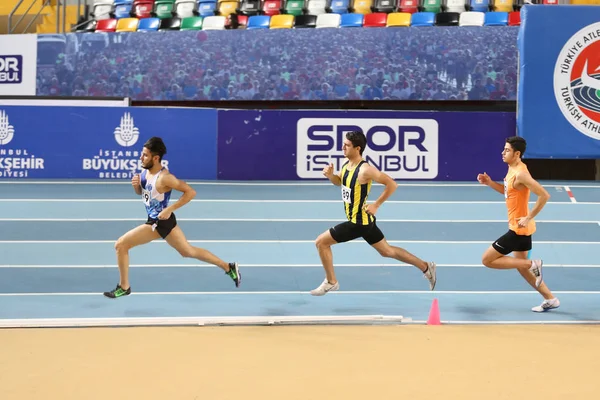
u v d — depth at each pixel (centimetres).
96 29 3584
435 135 2844
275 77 3188
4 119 2864
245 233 2114
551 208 2411
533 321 1399
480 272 1780
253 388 1023
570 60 2758
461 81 3088
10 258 1856
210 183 2788
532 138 2781
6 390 1006
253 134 2869
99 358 1152
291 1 3512
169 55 3231
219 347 1216
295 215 2309
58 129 2866
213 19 3419
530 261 1432
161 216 1347
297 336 1285
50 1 4012
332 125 2853
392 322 1378
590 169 3080
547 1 3319
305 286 1659
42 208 2362
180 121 2869
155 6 3638
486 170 2858
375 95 3138
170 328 1324
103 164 2866
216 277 1719
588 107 2766
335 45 3145
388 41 3116
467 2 3347
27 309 1459
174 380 1053
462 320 1404
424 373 1096
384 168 2842
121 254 1388
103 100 2911
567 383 1059
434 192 2619
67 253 1906
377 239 1418
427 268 1443
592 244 2038
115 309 1466
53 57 3288
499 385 1048
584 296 1594
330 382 1052
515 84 3062
